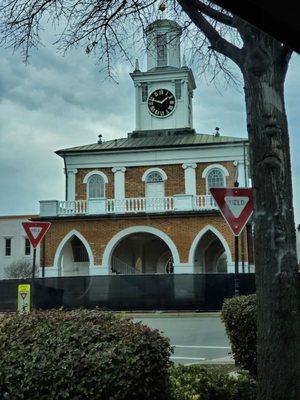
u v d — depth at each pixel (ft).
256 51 15.39
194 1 17.39
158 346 14.21
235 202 24.77
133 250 130.41
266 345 14.46
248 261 103.04
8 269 171.12
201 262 114.73
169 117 136.15
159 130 135.23
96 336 14.14
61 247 109.70
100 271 107.96
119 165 124.98
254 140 15.29
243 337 21.16
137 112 137.39
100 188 125.18
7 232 181.88
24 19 21.94
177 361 37.37
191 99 143.02
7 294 89.92
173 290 86.89
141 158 124.26
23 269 166.40
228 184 119.85
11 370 13.48
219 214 104.78
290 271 14.62
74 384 13.15
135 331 14.48
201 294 85.97
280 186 14.90
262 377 14.49
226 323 22.26
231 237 103.60
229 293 85.20
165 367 14.43
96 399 13.09
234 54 16.33
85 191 125.29
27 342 14.14
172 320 70.69
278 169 14.96
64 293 89.10
